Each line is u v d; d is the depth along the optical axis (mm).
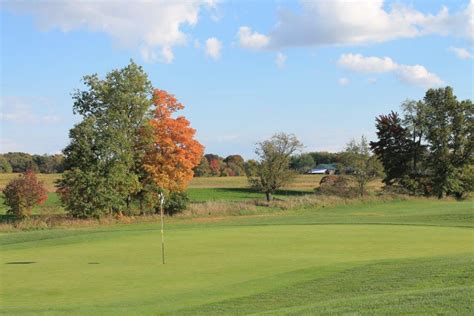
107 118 47500
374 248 21141
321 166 149375
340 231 28000
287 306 11586
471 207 49562
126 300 12875
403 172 72312
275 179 57094
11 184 47844
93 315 11461
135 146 49469
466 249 20469
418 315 9000
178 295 13219
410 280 13383
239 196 74125
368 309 9797
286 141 57688
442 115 68688
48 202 66750
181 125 49000
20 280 15836
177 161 48875
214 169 126750
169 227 34594
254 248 21625
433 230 28125
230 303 12133
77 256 20797
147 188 49438
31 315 11477
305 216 43781
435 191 68625
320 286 13523
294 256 19203
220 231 29203
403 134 71562
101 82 48688
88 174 46031
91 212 46781
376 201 60219
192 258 19203
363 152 62750
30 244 26484
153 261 18812
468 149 68000
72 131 46531
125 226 40312
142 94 49219
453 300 9906
